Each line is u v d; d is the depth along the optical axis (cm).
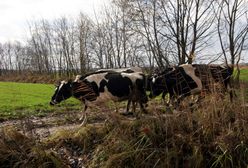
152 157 863
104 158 890
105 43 4359
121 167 862
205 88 1170
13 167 882
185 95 1234
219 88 1012
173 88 1239
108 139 931
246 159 844
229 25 2225
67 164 912
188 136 895
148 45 2631
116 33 4009
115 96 1180
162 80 1228
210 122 914
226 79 1234
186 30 2431
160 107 1023
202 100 1004
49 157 909
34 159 901
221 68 1243
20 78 5628
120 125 953
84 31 4794
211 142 885
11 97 2444
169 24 2466
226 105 954
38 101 2175
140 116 982
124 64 3622
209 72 1148
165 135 907
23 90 3158
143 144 898
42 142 988
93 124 1050
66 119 1325
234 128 904
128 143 898
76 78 1226
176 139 889
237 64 1153
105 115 1009
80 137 986
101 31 4344
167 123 919
